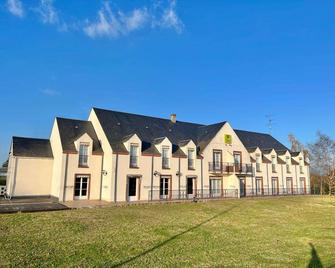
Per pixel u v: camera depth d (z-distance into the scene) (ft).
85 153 96.58
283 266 32.55
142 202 90.27
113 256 35.32
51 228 49.01
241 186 127.85
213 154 118.42
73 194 92.38
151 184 100.73
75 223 53.31
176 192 105.70
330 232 53.01
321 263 33.63
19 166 98.17
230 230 53.26
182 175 108.27
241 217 69.15
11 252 35.53
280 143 167.73
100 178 98.17
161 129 118.93
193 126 134.00
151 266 31.99
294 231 53.83
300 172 157.07
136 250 38.06
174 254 36.68
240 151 127.85
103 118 107.65
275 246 41.98
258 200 107.34
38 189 100.01
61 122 103.65
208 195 113.80
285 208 89.30
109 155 95.76
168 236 46.42
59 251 36.65
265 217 70.38
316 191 175.73
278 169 145.38
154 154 102.89
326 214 79.00
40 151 103.86
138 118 118.01
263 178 137.18
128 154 97.25
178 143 114.93
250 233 51.11
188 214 70.28
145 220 59.31
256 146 147.74
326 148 185.06
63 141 95.71
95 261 33.27
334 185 165.48
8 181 99.14
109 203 86.38
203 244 42.09
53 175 101.24
